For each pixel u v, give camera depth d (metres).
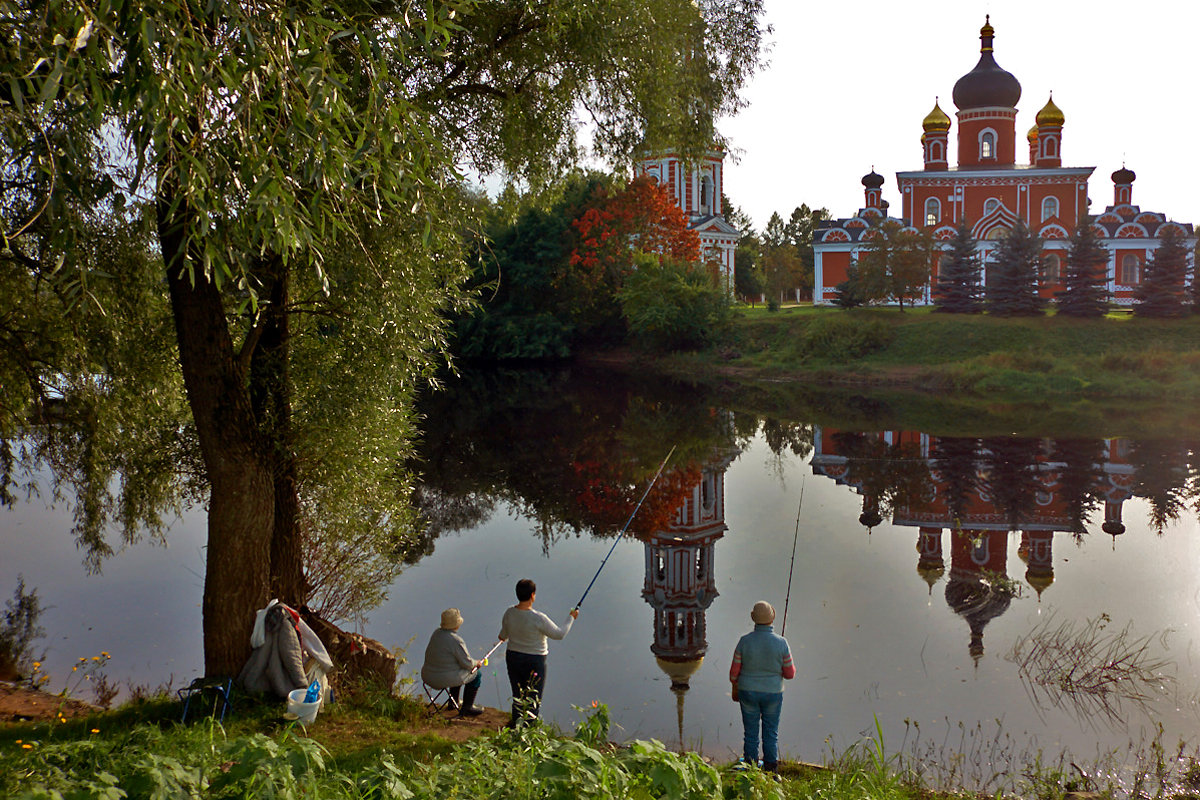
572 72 9.43
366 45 4.86
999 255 45.09
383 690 7.96
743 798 4.73
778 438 27.22
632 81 9.80
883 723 8.33
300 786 4.02
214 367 6.95
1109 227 53.38
